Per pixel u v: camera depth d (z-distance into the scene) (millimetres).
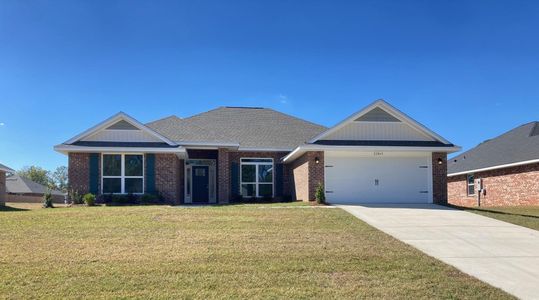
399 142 22016
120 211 16250
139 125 22531
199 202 26266
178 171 23922
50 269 9203
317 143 21438
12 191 44406
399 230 13727
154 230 12953
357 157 21719
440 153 21859
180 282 8508
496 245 12023
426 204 20750
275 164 26953
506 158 27328
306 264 9758
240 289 8188
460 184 33156
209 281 8594
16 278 8641
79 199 21344
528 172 25359
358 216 16125
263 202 25641
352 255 10531
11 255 10211
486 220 15719
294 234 12664
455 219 15852
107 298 7695
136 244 11312
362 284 8586
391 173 21797
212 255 10336
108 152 21891
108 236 12180
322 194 20375
